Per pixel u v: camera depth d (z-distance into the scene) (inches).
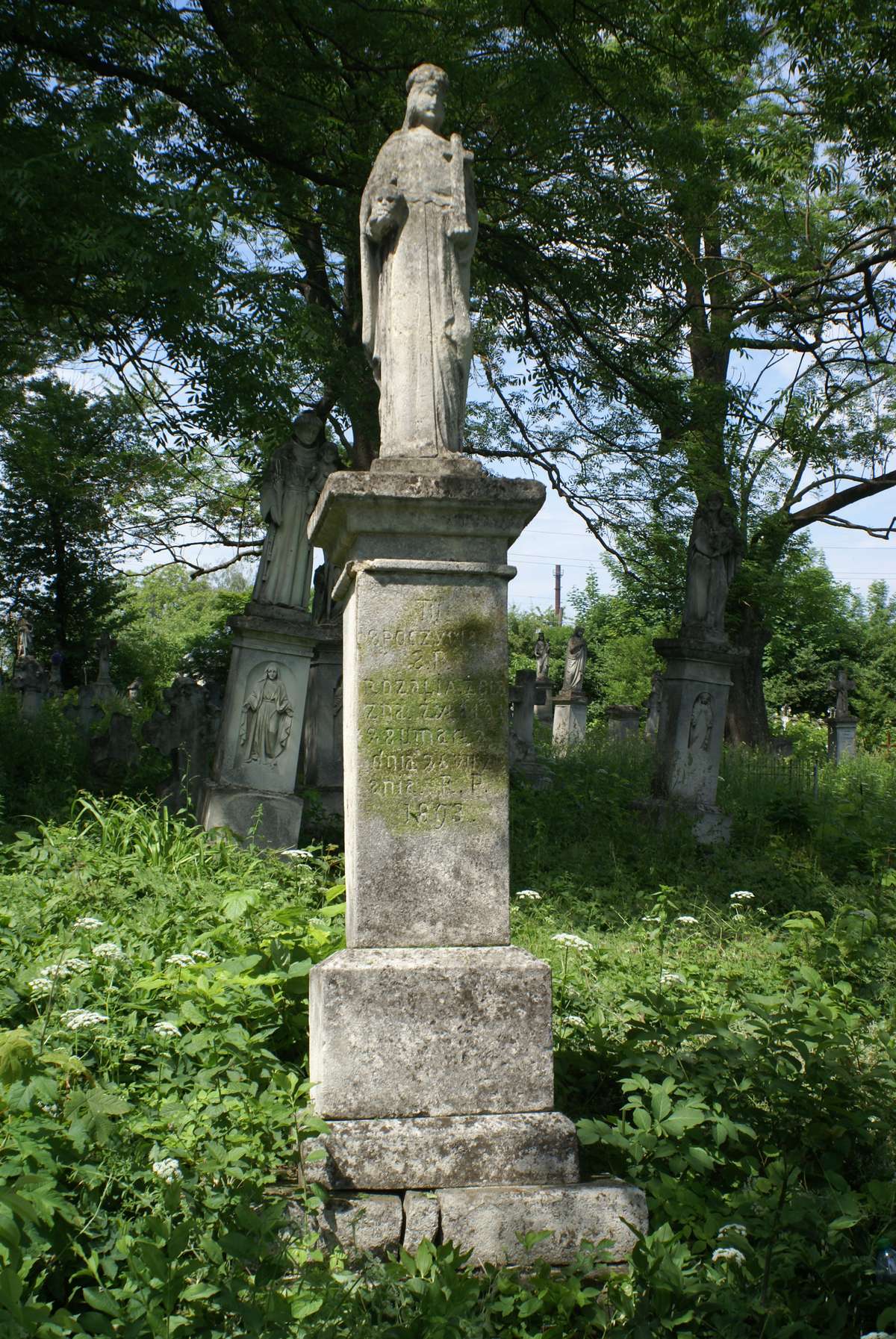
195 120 504.4
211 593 2014.0
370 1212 145.0
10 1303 107.0
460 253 185.5
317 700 514.6
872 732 1489.9
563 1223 146.6
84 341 521.7
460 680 169.3
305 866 317.7
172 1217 133.3
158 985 186.9
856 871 435.2
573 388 673.6
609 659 1817.2
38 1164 129.3
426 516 168.4
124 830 321.4
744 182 666.2
